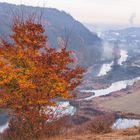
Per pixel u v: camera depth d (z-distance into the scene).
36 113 15.05
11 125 15.06
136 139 13.85
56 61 15.55
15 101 15.01
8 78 14.84
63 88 15.33
